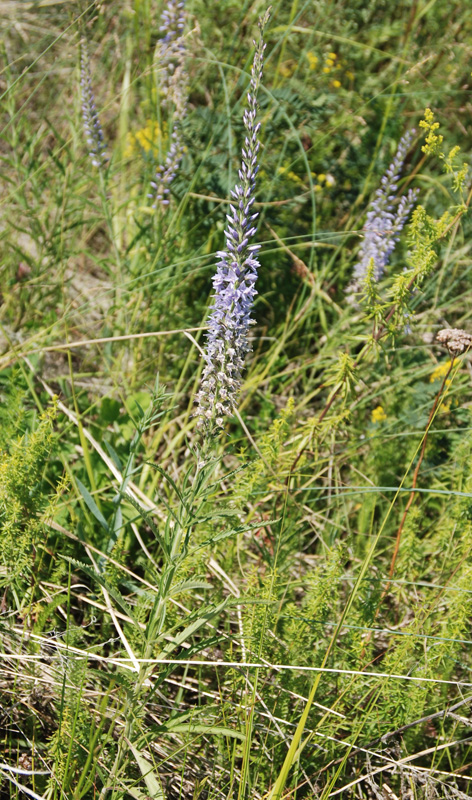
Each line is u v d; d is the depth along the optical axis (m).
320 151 4.98
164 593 2.39
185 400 4.35
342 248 4.84
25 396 3.56
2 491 2.74
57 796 2.51
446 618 2.96
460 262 4.87
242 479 3.12
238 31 5.55
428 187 5.20
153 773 2.54
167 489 3.81
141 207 4.89
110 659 2.57
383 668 2.95
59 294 4.76
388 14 6.01
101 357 4.57
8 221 4.67
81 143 5.18
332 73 5.57
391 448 3.90
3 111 5.67
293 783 2.63
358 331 4.43
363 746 2.85
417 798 2.79
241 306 2.19
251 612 2.79
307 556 3.64
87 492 2.98
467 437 3.61
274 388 4.61
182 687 2.93
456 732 2.90
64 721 2.48
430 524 3.74
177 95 4.63
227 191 4.65
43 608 2.89
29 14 6.14
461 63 5.73
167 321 4.53
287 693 2.78
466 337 2.92
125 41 5.96
